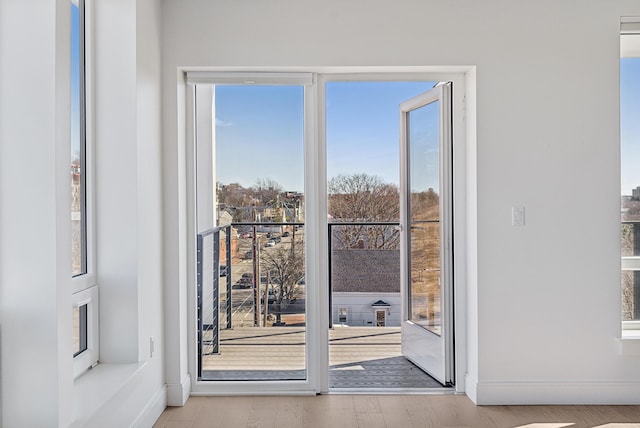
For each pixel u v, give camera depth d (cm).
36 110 219
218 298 404
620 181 377
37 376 219
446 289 409
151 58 343
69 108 232
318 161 399
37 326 219
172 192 374
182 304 383
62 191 225
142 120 322
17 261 219
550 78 376
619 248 377
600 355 377
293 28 375
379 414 360
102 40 310
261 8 375
